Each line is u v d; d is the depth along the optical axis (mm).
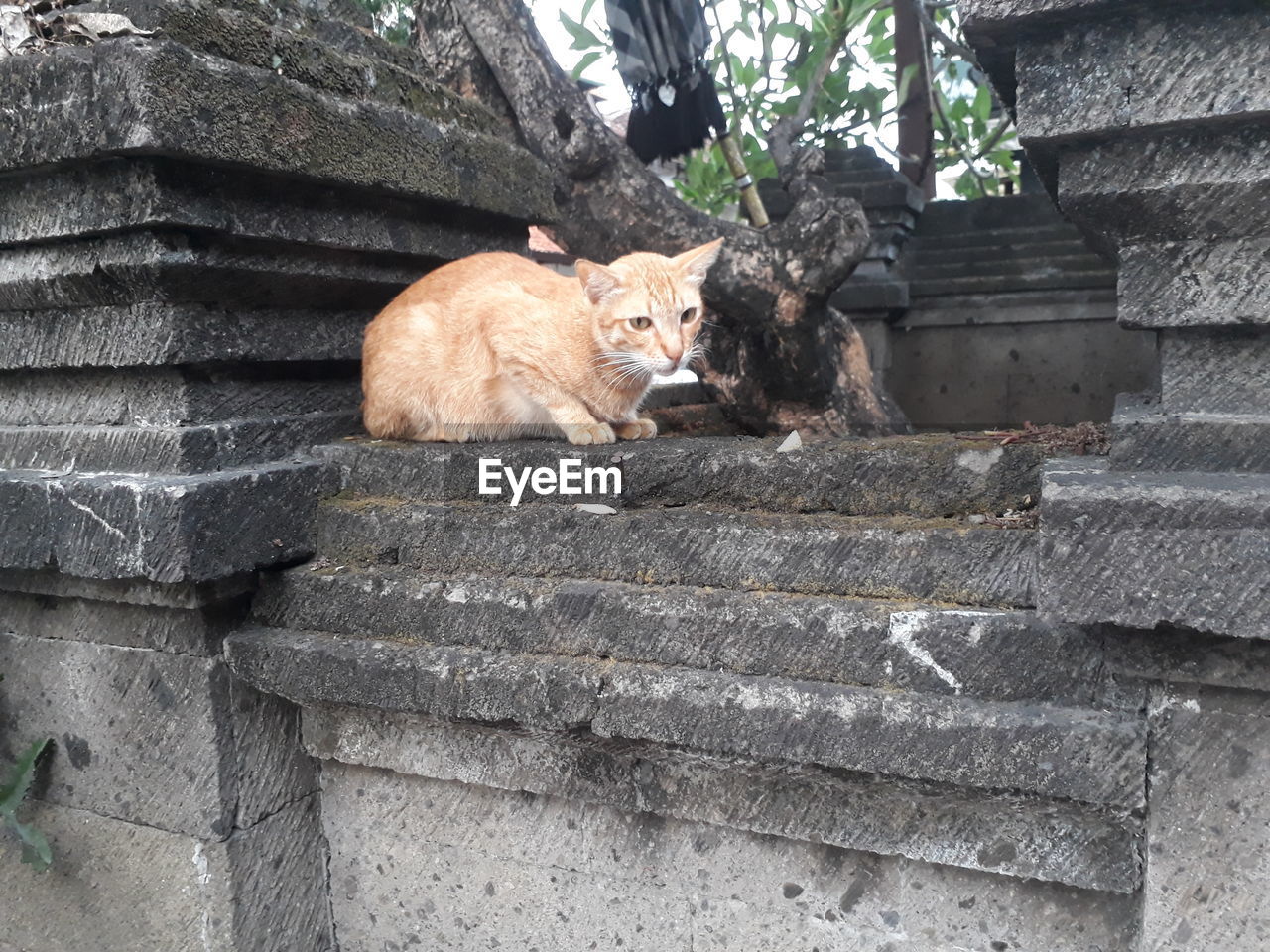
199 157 2145
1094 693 1806
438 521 2398
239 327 2531
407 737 2504
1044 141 1746
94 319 2438
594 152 3658
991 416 6195
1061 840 1916
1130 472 1764
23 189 2330
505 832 2490
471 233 3223
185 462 2352
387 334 2754
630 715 2061
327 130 2457
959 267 6215
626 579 2213
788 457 2152
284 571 2500
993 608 1902
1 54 2289
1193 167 1673
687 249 3695
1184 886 1762
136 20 2160
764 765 2012
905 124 6660
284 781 2633
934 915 2096
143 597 2410
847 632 1949
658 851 2328
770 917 2242
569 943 2469
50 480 2371
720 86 5531
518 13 3711
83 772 2639
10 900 2822
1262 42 1560
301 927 2697
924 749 1840
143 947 2645
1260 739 1682
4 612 2697
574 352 2643
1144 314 1772
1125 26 1645
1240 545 1536
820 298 3658
